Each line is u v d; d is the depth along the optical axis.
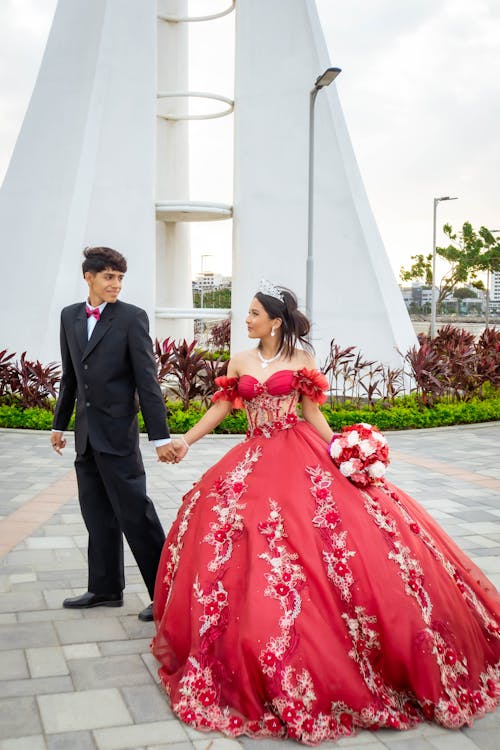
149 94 14.81
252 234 15.33
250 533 3.19
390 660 3.00
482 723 2.98
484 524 6.24
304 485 3.35
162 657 3.27
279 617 2.93
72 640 3.72
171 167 18.27
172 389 12.44
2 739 2.78
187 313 15.45
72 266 13.91
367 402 14.55
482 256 39.97
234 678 2.92
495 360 15.06
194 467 8.73
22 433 11.27
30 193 14.61
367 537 3.18
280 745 2.77
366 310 15.16
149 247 14.98
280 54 15.18
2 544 5.45
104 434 3.95
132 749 2.72
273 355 3.75
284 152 15.25
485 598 3.58
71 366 4.12
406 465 9.14
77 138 14.35
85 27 14.93
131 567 4.96
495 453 10.09
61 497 7.03
